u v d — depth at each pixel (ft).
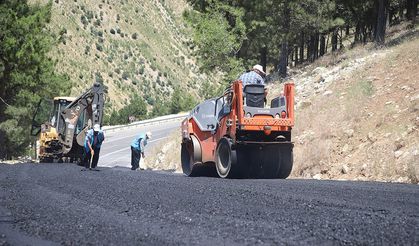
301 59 255.29
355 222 20.62
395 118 62.23
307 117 76.38
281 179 51.16
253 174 54.54
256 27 144.77
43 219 23.08
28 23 148.56
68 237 18.53
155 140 206.49
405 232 18.15
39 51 153.07
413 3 177.58
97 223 21.44
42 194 34.50
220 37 126.93
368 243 16.22
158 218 22.54
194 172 60.18
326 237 17.33
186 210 25.29
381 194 33.12
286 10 142.92
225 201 29.12
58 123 111.65
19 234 19.49
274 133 53.36
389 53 87.71
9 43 142.51
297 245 16.01
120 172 65.46
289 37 144.56
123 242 17.13
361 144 62.64
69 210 25.96
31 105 158.61
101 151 203.21
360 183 43.39
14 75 146.82
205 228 19.58
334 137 66.64
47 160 113.50
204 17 132.87
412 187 38.88
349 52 132.46
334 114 72.18
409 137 56.49
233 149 51.62
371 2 174.81
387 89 71.26
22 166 76.95
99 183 43.60
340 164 61.72
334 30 195.93
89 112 106.52
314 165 64.18
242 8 134.51
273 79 147.74
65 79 177.88
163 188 37.99
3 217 23.84
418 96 63.26
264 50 195.21
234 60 129.39
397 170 52.70
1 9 146.51
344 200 29.58
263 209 25.57
